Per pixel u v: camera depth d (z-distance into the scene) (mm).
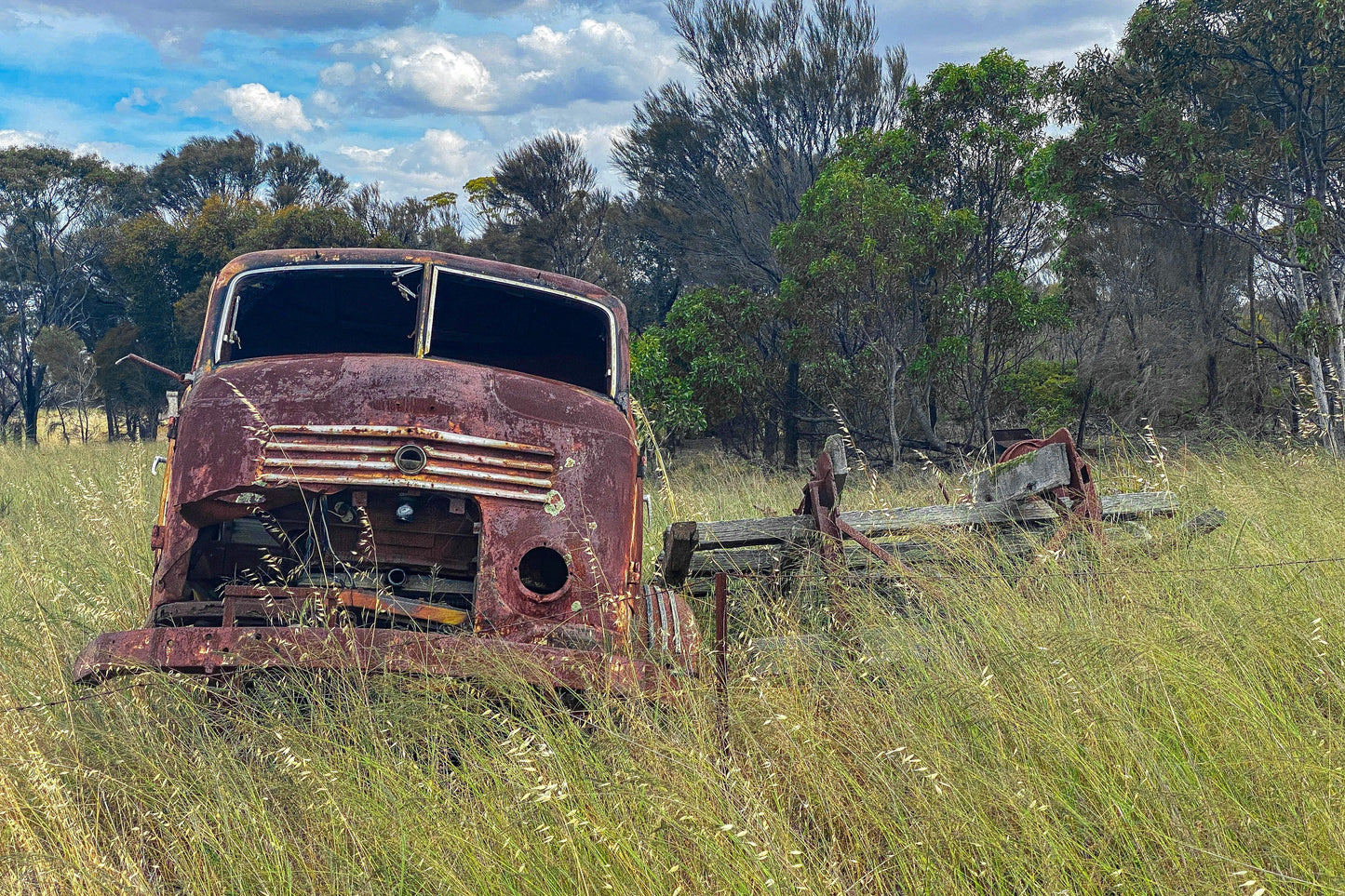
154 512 7730
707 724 3543
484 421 4270
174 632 3549
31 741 3479
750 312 17297
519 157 25922
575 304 5520
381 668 3484
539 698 3615
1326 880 2555
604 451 4488
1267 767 2932
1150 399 16312
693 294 18109
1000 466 5859
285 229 33250
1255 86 14078
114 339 39531
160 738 3703
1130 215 15367
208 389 4332
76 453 18766
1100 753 3174
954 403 17562
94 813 3395
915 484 11250
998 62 16516
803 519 5293
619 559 4277
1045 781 3143
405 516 4180
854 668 4070
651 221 22656
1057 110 15844
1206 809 2820
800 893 2623
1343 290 14383
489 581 4008
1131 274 16969
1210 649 3643
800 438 19562
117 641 3537
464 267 5320
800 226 16328
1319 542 5125
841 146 18562
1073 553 4949
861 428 17547
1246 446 9773
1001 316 15789
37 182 45875
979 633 4199
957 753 3332
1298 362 15547
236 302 5086
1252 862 2607
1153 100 13969
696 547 5117
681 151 22234
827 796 3221
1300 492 6434
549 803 3010
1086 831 2920
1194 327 16672
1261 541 5336
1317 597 4297
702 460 18312
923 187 17188
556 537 4141
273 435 4113
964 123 17031
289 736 3453
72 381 42594
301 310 5551
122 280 40281
